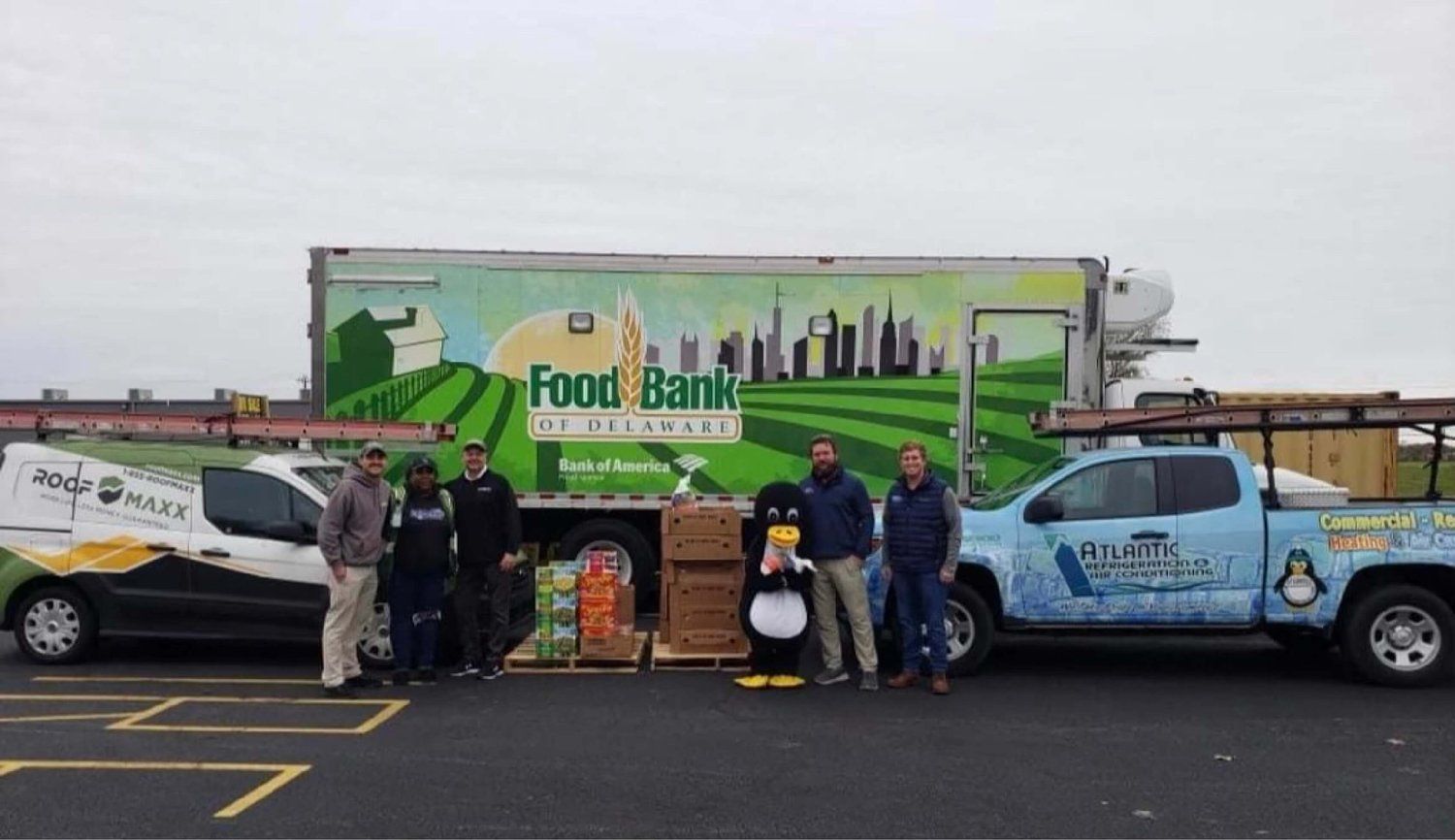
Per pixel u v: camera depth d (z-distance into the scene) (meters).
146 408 28.19
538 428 10.91
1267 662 9.22
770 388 10.90
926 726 7.04
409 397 10.91
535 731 6.87
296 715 7.28
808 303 10.87
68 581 8.72
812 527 8.08
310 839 5.01
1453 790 5.79
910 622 8.16
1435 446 8.62
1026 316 10.80
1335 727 7.05
